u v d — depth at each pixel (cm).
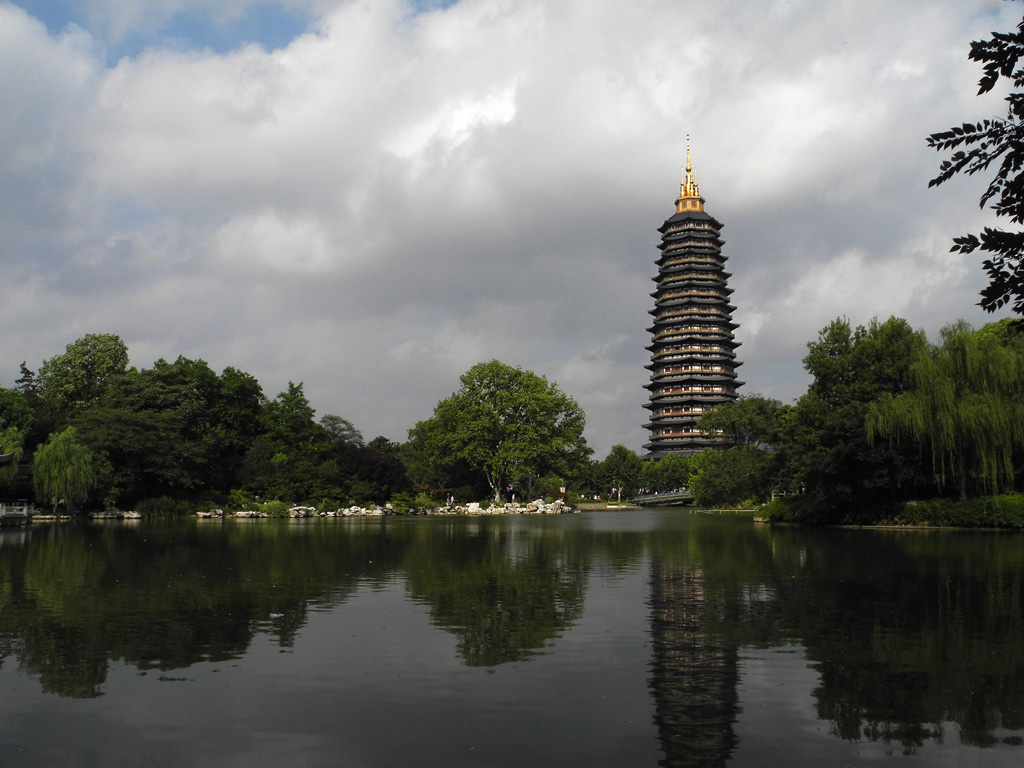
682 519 7119
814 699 1034
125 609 1684
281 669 1174
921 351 4988
